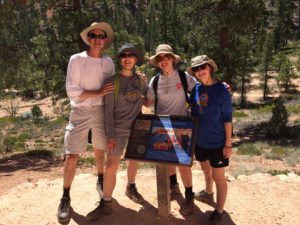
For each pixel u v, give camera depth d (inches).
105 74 191.3
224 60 881.5
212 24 897.5
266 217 209.3
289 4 3821.4
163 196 197.9
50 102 2546.8
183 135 182.7
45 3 851.4
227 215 209.6
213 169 191.6
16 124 1412.4
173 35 1556.3
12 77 806.5
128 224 198.5
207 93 185.3
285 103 1647.4
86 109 192.2
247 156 619.2
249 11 835.4
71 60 187.2
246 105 1881.2
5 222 206.4
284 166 547.5
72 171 197.6
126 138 193.8
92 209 212.5
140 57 189.5
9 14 780.0
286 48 3543.3
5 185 468.4
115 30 901.2
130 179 217.0
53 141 895.1
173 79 197.5
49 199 227.6
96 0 917.8
